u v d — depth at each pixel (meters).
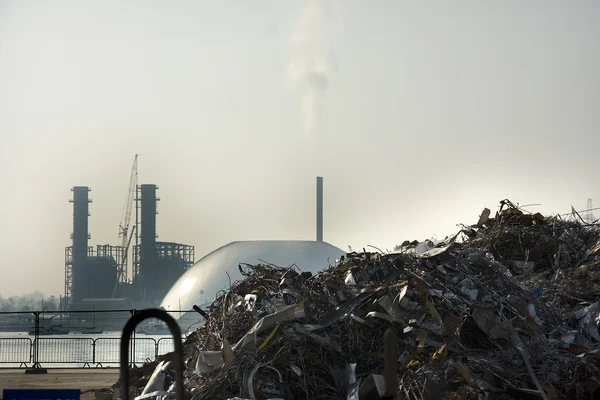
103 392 14.27
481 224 17.72
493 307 12.59
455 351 11.72
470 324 12.20
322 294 13.10
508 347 11.91
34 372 23.16
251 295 13.59
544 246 16.16
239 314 13.10
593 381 11.01
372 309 12.39
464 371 10.94
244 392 11.31
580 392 11.05
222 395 11.50
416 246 15.82
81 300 192.50
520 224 17.34
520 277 15.41
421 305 12.23
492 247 16.25
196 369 12.11
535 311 13.08
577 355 11.96
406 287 12.30
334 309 12.69
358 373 11.62
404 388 10.87
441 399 10.68
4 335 143.50
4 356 38.44
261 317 12.88
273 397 11.27
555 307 13.69
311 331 12.11
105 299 188.75
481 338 12.11
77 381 20.02
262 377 11.49
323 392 11.39
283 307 12.86
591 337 12.89
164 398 11.83
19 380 20.48
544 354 11.83
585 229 17.52
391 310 12.20
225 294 14.50
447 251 13.92
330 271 14.30
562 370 11.55
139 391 13.54
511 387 10.91
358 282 13.39
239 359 11.84
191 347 14.52
